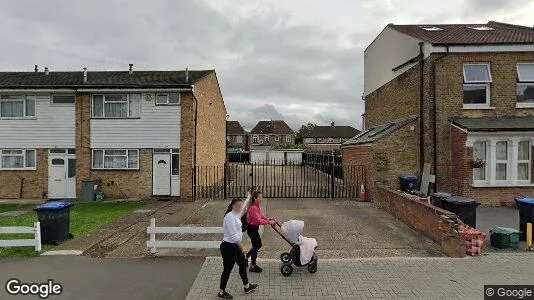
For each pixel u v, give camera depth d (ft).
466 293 20.70
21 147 63.05
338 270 24.53
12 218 44.65
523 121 50.60
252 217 24.12
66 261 26.94
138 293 21.09
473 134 48.16
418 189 53.01
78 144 62.13
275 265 25.71
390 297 20.22
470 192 48.78
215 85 81.20
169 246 28.27
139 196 61.46
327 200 56.13
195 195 60.03
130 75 69.87
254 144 267.18
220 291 20.26
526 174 49.55
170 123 61.21
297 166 138.72
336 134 255.29
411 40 58.65
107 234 35.45
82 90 60.90
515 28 66.74
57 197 62.80
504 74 52.80
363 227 37.45
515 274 23.47
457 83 52.60
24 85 61.05
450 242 27.53
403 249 29.50
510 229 29.66
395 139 54.44
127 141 61.72
